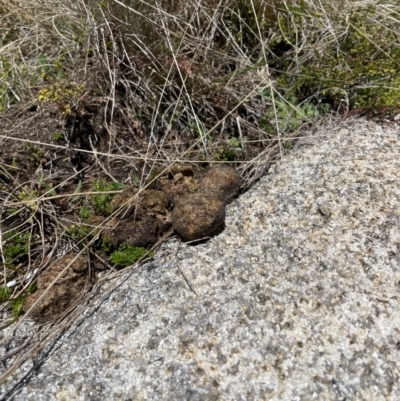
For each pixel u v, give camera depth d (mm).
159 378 1149
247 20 2152
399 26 2133
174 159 1697
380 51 2029
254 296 1278
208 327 1229
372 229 1396
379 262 1321
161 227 1487
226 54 1992
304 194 1521
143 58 1962
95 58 1919
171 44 1932
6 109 1887
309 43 2055
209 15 2049
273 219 1469
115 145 1823
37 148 1735
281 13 2154
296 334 1192
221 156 1742
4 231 1537
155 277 1369
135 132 1871
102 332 1260
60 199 1606
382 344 1158
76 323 1301
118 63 1896
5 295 1386
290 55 2090
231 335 1207
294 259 1349
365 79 1977
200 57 2010
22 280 1440
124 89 1934
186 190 1575
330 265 1321
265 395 1100
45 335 1277
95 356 1213
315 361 1142
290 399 1088
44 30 2141
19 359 1201
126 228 1460
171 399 1110
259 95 1947
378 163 1589
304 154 1691
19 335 1287
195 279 1344
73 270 1378
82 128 1824
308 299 1255
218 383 1129
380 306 1228
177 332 1229
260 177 1662
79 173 1739
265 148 1781
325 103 1977
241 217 1498
